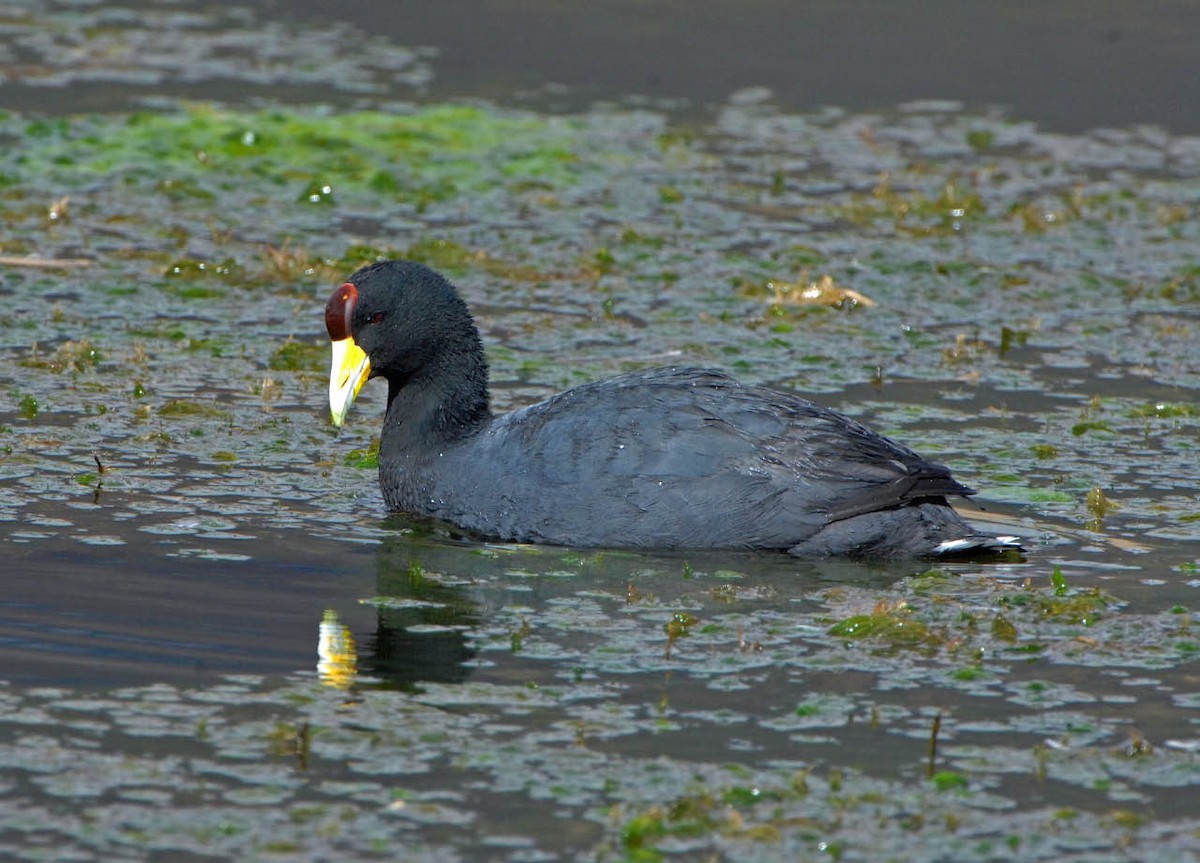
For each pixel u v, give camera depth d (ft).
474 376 48.11
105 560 41.83
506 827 29.58
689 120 97.45
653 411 44.88
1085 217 83.87
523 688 35.29
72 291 66.69
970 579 42.73
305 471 49.85
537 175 86.99
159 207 79.00
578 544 44.57
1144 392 59.93
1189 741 33.63
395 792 30.63
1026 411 57.41
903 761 32.55
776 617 39.86
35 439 50.60
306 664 36.22
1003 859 29.12
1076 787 31.65
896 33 113.70
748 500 43.98
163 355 60.03
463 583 41.63
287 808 29.96
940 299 71.31
